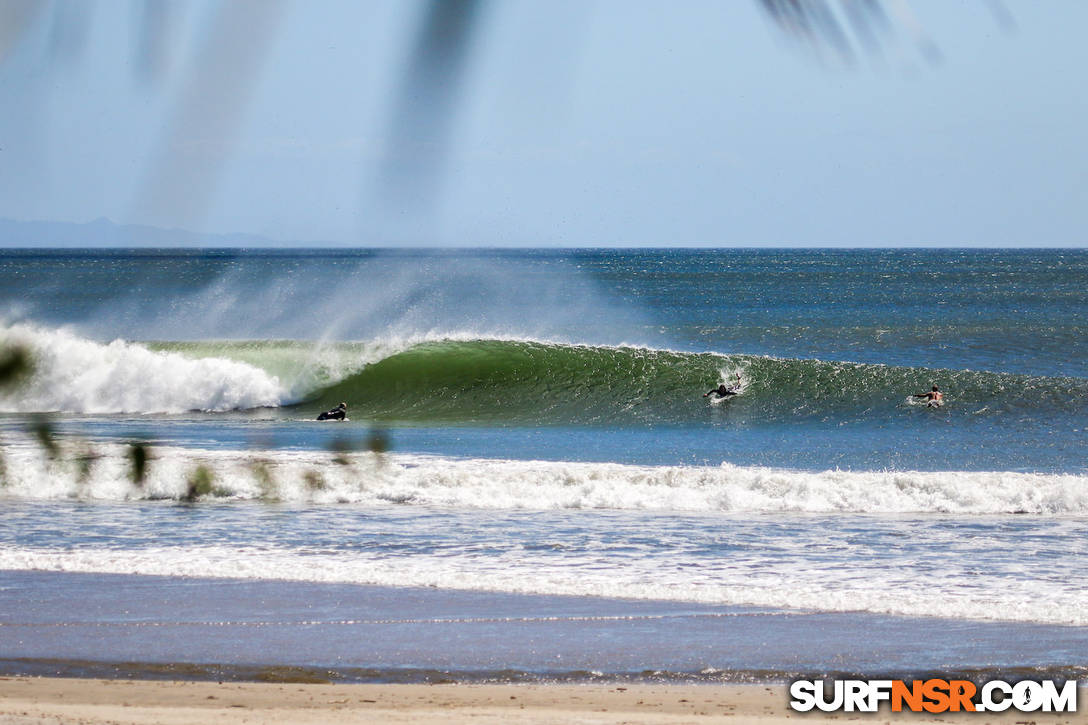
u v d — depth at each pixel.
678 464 73.75
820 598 38.06
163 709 26.20
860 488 57.78
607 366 110.94
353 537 47.91
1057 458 75.81
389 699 27.59
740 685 29.36
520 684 29.22
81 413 103.06
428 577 40.81
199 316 170.00
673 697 28.11
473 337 115.69
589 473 60.97
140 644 32.75
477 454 76.75
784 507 56.47
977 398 99.31
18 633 33.78
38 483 59.00
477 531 49.53
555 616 35.97
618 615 36.12
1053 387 101.56
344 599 37.88
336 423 96.19
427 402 108.62
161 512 53.84
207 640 33.22
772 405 101.75
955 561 43.81
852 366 108.38
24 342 106.12
